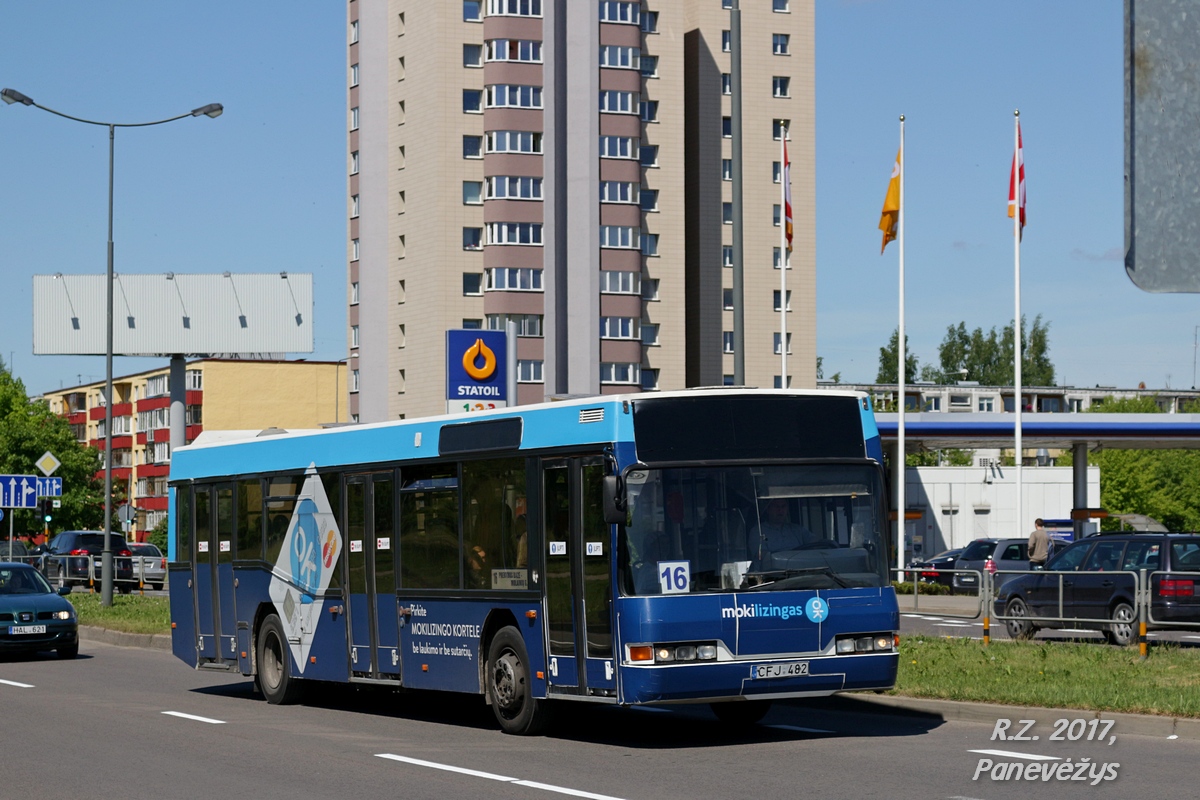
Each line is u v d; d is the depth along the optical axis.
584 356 79.44
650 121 83.88
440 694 18.52
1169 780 10.07
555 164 79.56
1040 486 77.12
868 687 12.52
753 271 87.31
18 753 12.29
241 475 18.34
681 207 84.06
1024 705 13.67
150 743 12.98
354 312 87.94
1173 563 22.50
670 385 83.25
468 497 14.07
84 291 85.06
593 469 12.37
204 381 119.75
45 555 51.62
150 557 54.22
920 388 148.62
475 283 80.50
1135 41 2.62
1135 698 13.36
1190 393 164.25
